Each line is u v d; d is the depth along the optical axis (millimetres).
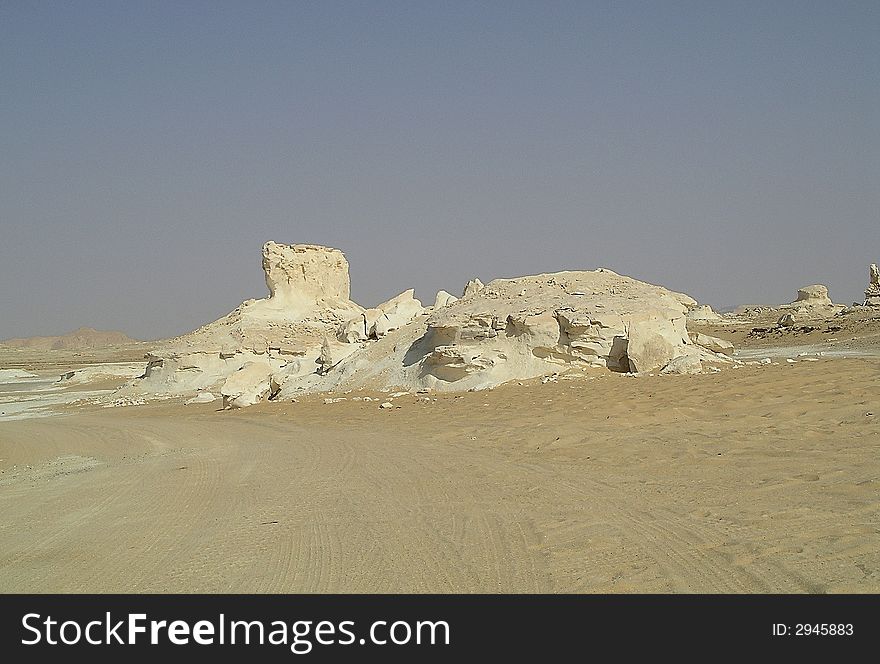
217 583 7969
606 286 28125
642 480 10766
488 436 16094
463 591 7188
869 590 6371
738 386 17688
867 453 10797
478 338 26125
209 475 14695
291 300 55031
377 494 11508
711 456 11641
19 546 10070
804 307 55406
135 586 8102
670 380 20297
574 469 11977
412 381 27234
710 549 7625
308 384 32250
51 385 67562
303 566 8266
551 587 7102
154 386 47250
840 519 8078
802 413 14062
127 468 16812
